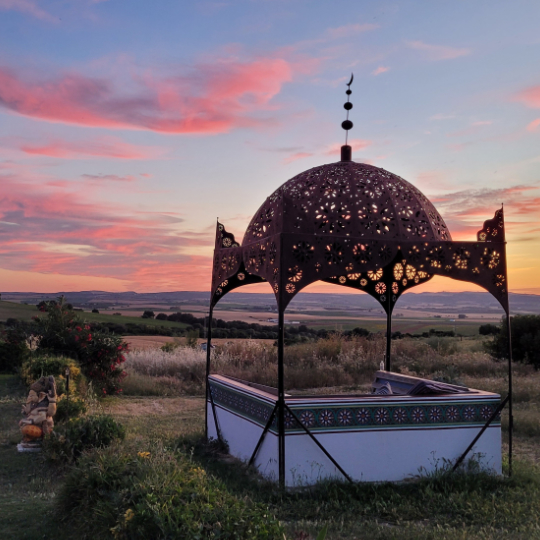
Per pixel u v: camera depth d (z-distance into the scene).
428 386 7.06
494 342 19.88
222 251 8.30
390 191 6.89
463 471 6.70
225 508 3.89
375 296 9.52
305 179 6.96
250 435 7.13
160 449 5.56
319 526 5.12
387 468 6.54
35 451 7.85
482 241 6.94
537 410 11.64
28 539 4.58
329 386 15.89
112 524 4.14
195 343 23.48
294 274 6.21
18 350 15.54
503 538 4.91
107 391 14.15
